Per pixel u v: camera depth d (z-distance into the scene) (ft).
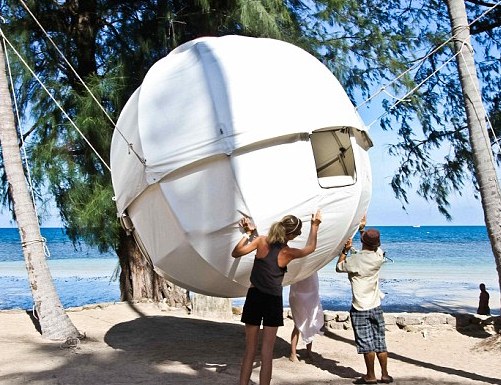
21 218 26.66
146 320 31.22
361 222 20.25
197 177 17.35
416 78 38.04
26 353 23.45
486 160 24.20
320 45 35.19
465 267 115.14
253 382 19.61
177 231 17.76
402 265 120.37
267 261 16.90
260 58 18.72
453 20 24.58
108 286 83.66
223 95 17.61
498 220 24.22
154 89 19.20
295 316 22.98
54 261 134.62
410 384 20.06
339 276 97.35
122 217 20.35
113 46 34.09
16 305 65.36
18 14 33.40
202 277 18.52
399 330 30.27
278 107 17.39
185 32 34.09
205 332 28.91
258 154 16.99
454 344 27.32
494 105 36.27
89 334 27.55
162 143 17.98
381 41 36.04
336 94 18.92
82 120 31.09
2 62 27.25
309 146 17.43
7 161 26.86
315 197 17.28
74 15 35.42
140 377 20.04
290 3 35.99
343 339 28.43
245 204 16.76
